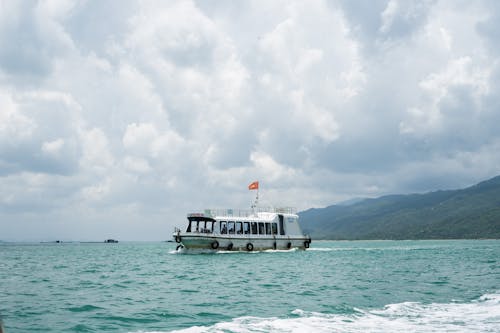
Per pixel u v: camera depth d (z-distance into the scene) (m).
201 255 60.09
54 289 27.12
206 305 20.77
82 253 100.56
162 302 21.77
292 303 21.14
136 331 15.27
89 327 15.97
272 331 14.82
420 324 15.80
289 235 69.56
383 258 59.59
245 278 33.09
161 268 43.19
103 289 27.02
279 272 37.88
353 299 22.20
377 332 14.56
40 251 122.81
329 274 35.91
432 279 31.81
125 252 103.56
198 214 61.59
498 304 20.17
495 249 99.81
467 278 32.44
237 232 63.66
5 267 48.19
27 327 15.96
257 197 70.06
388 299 22.14
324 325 15.73
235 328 15.31
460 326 15.40
